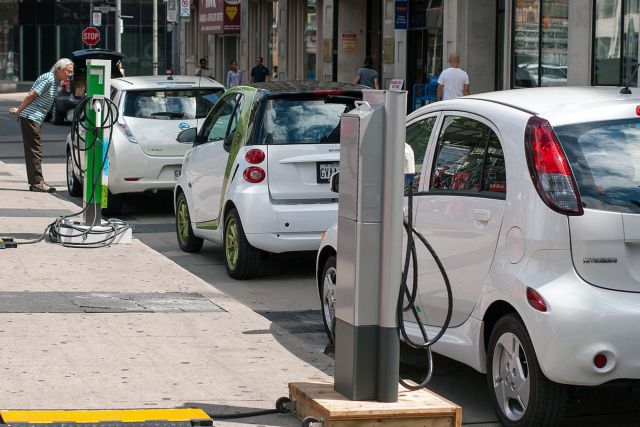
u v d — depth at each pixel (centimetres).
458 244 1041
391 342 904
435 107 1148
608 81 3184
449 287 915
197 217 1883
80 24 10656
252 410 980
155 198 2852
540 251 934
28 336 1220
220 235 1797
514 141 984
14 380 1046
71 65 2734
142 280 1573
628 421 1023
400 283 905
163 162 2414
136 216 2531
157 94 2442
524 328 940
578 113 966
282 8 6003
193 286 1541
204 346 1209
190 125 2431
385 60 4691
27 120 2709
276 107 1684
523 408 951
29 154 2722
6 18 10619
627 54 3098
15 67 10688
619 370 909
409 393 937
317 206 1669
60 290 1483
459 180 1065
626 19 3095
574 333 904
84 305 1389
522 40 3712
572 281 921
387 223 896
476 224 1015
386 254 898
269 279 1745
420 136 1159
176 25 5916
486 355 1012
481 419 1026
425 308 1102
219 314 1367
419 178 1130
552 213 930
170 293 1485
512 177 976
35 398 991
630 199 933
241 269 1708
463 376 1187
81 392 1016
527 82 3694
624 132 962
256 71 6062
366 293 902
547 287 921
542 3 3584
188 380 1073
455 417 897
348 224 912
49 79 2705
